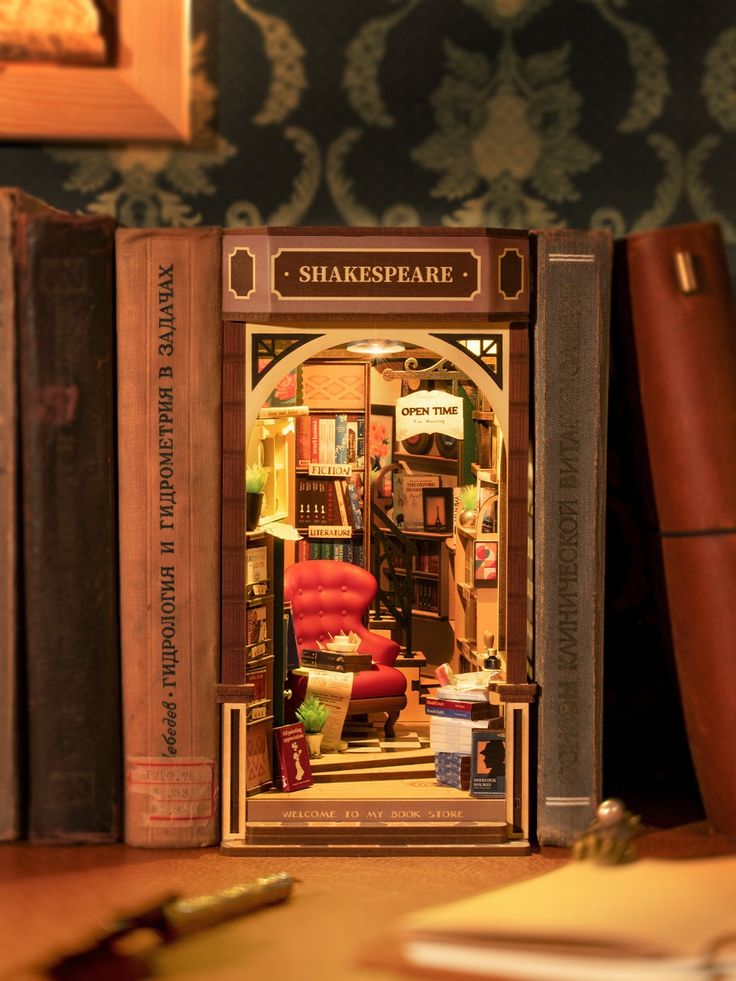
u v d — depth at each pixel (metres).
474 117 3.80
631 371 3.35
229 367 3.28
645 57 3.79
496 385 3.35
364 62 3.78
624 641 3.98
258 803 3.35
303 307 3.26
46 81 3.61
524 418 3.33
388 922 1.93
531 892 1.51
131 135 3.66
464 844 3.28
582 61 3.80
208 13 3.76
